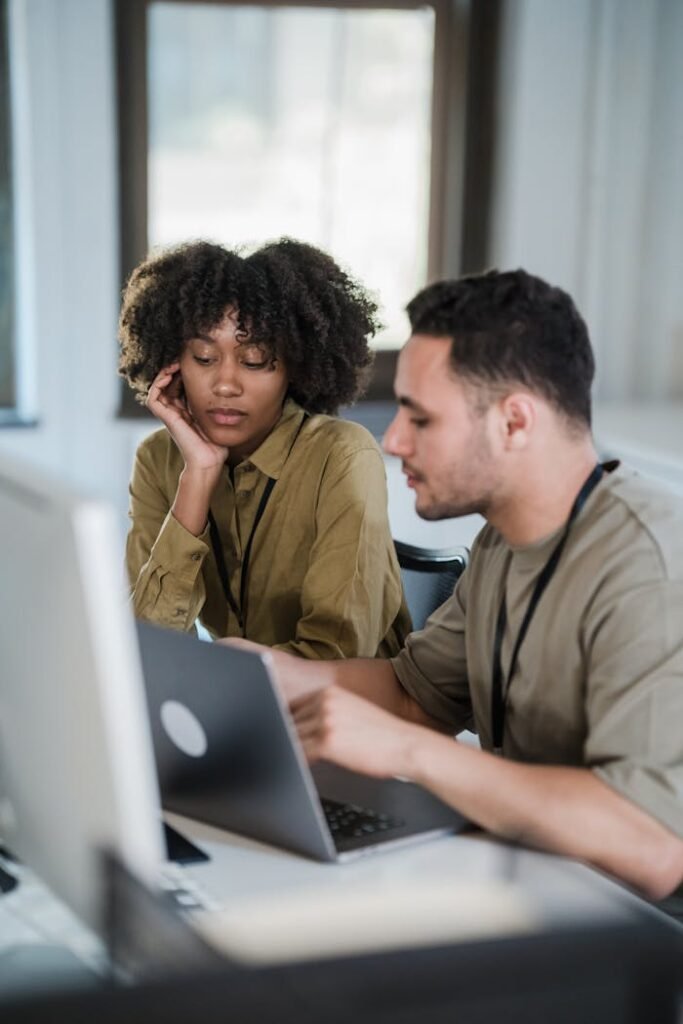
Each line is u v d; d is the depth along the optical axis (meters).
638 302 4.71
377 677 1.91
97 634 1.07
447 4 4.60
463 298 1.55
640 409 4.54
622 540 1.57
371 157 4.75
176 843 1.46
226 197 4.69
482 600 1.74
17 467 1.17
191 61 4.55
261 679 1.34
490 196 4.72
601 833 1.44
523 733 1.67
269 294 2.12
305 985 0.84
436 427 1.56
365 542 2.06
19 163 4.34
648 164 4.61
